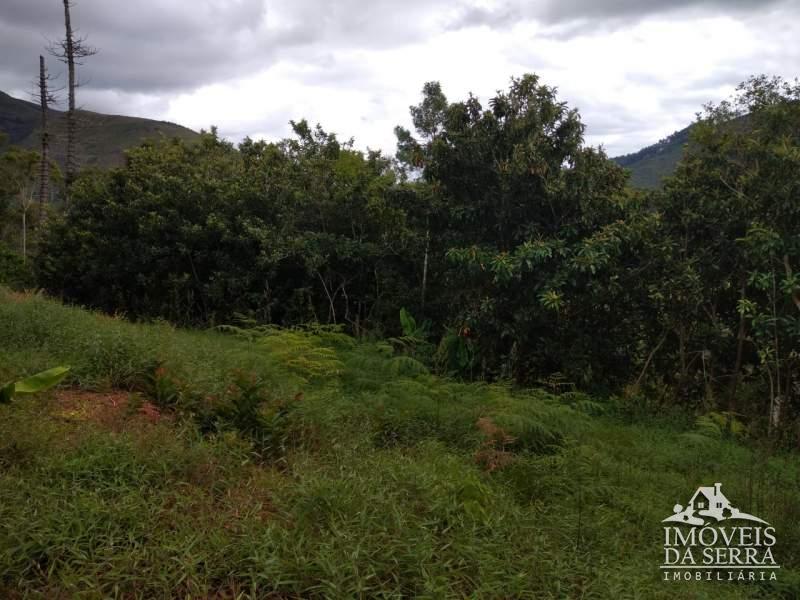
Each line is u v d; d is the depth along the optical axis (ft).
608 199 26.71
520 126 26.81
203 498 10.61
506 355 27.53
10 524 8.62
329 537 9.48
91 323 21.25
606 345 27.30
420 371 23.91
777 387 25.48
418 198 29.68
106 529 9.04
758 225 23.75
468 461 15.35
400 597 8.57
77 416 13.25
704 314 27.73
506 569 9.77
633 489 15.25
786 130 25.22
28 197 81.10
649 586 10.18
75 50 64.08
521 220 27.84
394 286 34.30
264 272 36.11
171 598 8.13
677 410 25.94
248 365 18.43
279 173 37.78
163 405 14.83
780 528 13.71
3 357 15.55
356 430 15.65
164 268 37.24
